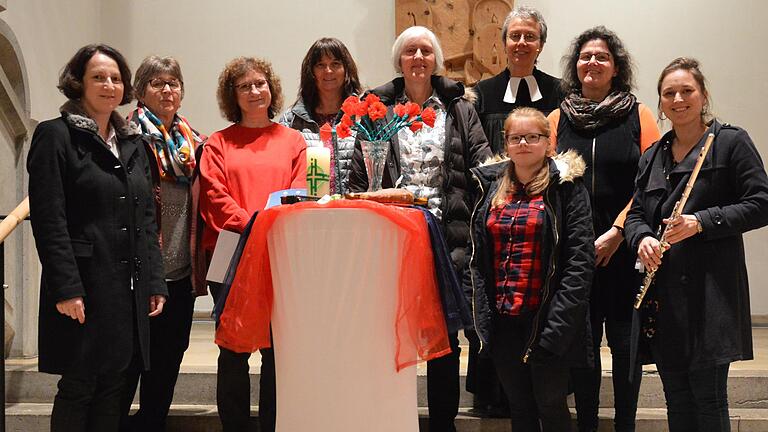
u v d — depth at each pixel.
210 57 5.59
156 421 3.33
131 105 5.69
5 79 4.02
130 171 2.88
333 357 2.50
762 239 5.36
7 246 4.10
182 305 3.39
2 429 3.04
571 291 2.78
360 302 2.50
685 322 2.67
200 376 3.72
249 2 5.59
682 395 2.74
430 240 2.64
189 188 3.44
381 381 2.52
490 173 3.05
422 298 2.57
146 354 2.82
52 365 2.69
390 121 3.22
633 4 5.43
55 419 2.76
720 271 2.67
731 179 2.72
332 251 2.49
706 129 2.81
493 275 2.94
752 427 3.43
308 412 2.51
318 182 2.75
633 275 3.19
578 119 3.30
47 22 4.65
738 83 5.38
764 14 5.36
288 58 5.58
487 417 3.44
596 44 3.34
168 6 5.59
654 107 5.42
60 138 2.71
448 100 3.42
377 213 2.49
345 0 5.55
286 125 3.68
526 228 2.87
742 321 2.68
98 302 2.70
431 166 3.27
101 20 5.57
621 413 3.21
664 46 5.41
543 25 3.70
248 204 3.20
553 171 2.88
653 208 2.85
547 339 2.76
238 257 2.69
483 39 5.27
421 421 3.39
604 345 4.58
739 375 3.63
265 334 2.66
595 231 3.25
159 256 2.95
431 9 5.35
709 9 5.39
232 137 3.36
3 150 4.09
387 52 5.54
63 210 2.67
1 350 3.05
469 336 3.29
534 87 3.70
